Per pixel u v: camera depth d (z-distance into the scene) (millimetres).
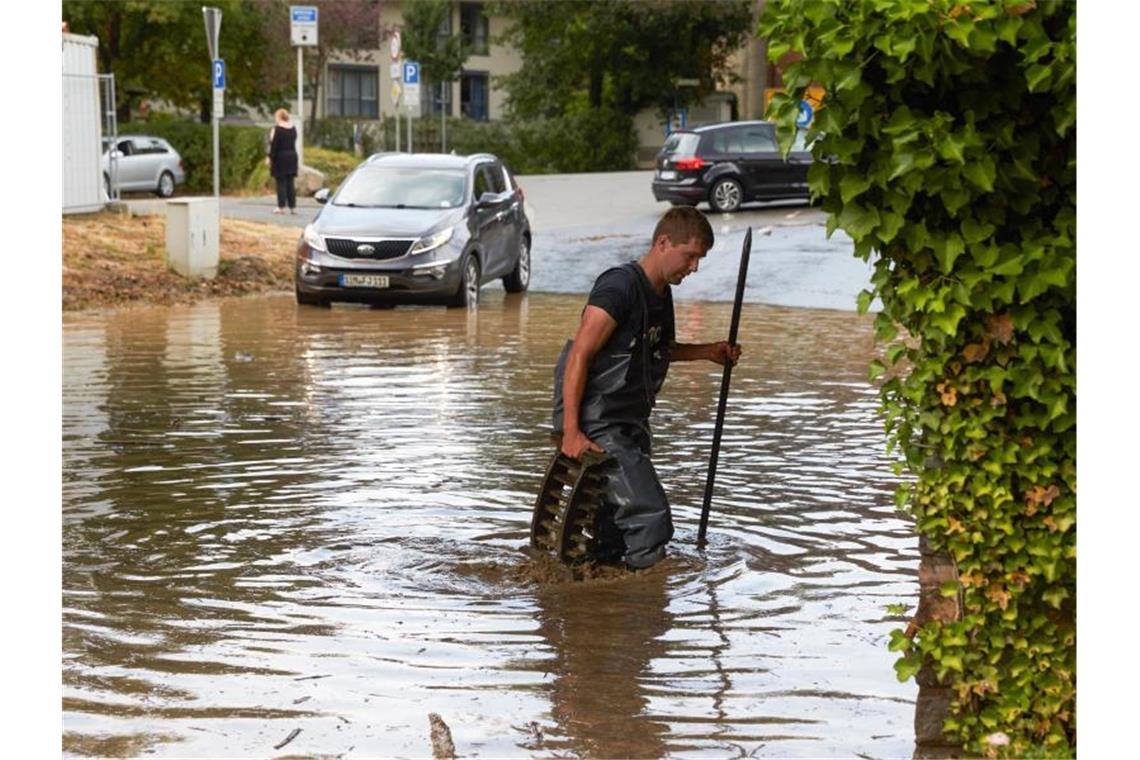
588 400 9539
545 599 8867
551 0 80812
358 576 9312
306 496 11406
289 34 67500
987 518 6129
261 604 8719
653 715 6953
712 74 83625
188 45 64062
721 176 42156
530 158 78812
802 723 6844
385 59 86812
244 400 15852
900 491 6340
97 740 6641
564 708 7047
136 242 29984
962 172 5867
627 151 80688
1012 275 5914
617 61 81312
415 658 7773
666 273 9555
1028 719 6227
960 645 6199
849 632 8195
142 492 11523
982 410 6062
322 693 7246
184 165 58375
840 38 5809
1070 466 6055
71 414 14922
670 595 8938
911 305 6066
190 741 6633
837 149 5992
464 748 6543
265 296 27969
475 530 10414
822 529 10438
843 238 34000
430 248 25703
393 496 11422
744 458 12836
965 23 5676
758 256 31688
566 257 34188
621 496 9438
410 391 16562
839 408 15383
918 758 6387
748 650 7895
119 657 7750
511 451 13180
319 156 53438
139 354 19469
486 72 90562
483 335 22141
